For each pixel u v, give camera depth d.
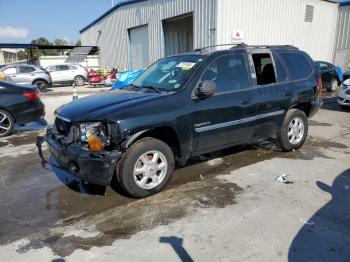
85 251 3.05
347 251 2.99
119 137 3.69
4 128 7.39
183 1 16.83
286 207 3.81
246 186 4.43
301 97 5.66
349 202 3.94
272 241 3.15
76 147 3.79
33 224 3.56
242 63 4.95
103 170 3.64
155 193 4.21
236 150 6.00
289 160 5.48
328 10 19.69
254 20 15.82
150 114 3.89
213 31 14.95
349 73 16.50
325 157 5.64
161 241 3.19
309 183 4.50
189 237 3.24
